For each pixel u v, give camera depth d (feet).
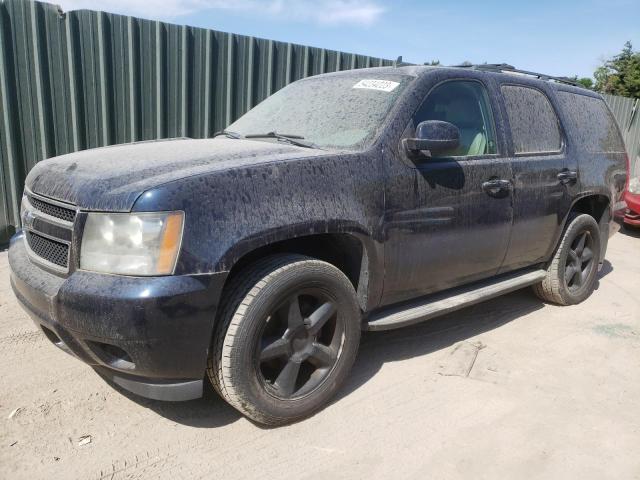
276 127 11.78
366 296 10.08
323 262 9.16
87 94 19.69
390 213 9.99
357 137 10.30
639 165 39.99
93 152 10.07
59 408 9.32
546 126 14.07
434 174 10.69
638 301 16.62
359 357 11.87
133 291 7.35
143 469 8.00
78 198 8.00
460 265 11.68
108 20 19.49
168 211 7.55
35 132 18.99
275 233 8.36
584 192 14.82
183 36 21.22
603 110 16.90
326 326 9.77
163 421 9.18
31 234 9.20
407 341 12.80
